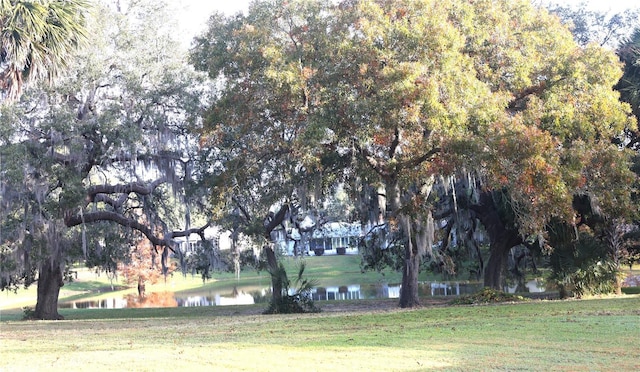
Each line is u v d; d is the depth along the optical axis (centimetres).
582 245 2438
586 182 2291
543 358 1020
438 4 2198
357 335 1376
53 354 1191
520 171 2033
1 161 2408
